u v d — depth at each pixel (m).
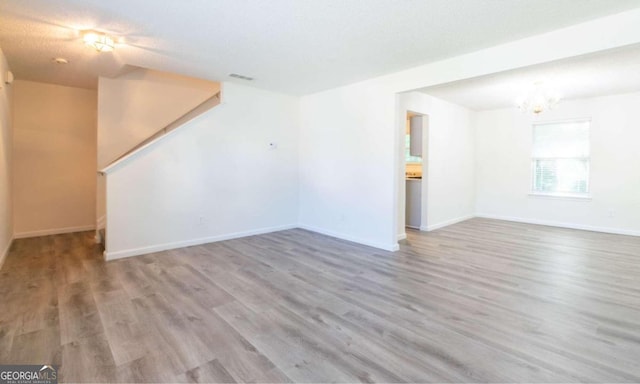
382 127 4.44
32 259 3.90
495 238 5.17
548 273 3.49
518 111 6.62
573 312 2.56
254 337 2.19
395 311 2.59
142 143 5.05
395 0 2.34
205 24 2.77
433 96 5.64
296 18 2.64
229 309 2.61
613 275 3.42
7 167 4.17
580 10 2.47
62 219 5.41
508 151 6.81
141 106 5.04
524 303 2.73
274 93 5.39
